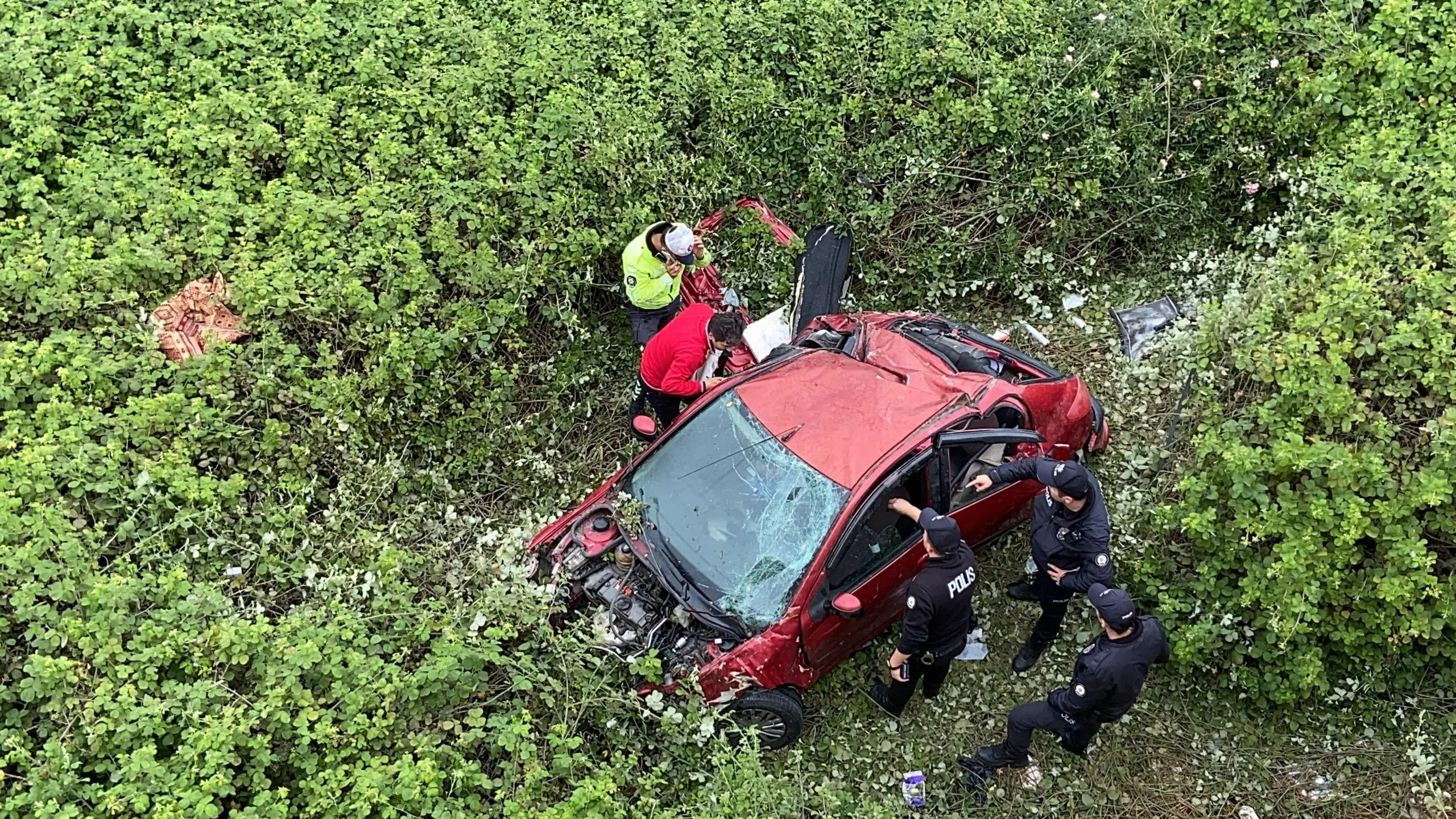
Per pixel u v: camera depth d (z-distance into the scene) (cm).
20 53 784
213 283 714
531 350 798
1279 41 905
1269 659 611
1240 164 871
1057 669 649
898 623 655
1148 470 737
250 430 668
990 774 594
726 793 533
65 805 470
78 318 680
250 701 529
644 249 761
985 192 875
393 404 722
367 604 609
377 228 753
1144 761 607
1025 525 714
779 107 879
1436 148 793
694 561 590
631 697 555
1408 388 633
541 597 576
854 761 607
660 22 939
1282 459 610
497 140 823
